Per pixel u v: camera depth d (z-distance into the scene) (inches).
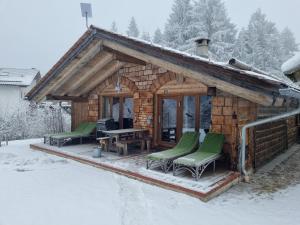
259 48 1030.4
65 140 448.8
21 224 175.0
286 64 250.1
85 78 423.8
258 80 218.8
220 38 943.0
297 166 329.7
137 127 401.1
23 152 402.3
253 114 300.8
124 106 437.4
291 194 230.4
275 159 368.5
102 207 200.5
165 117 374.9
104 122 419.2
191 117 343.9
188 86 337.1
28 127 607.8
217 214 190.5
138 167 285.6
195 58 247.0
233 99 276.4
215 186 226.5
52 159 351.3
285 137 444.8
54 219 181.9
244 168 268.5
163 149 374.3
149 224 175.5
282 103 244.4
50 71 401.1
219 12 1015.0
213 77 245.9
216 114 293.4
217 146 277.1
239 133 273.1
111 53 337.7
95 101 471.2
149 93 382.6
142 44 285.3
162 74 364.5
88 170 298.2
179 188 226.4
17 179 266.2
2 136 571.2
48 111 650.2
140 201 211.2
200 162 239.5
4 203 207.9
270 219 184.1
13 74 1176.8
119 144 342.3
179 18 1023.6
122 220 180.5
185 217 185.5
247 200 216.4
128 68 410.9
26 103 663.1
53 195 224.1
